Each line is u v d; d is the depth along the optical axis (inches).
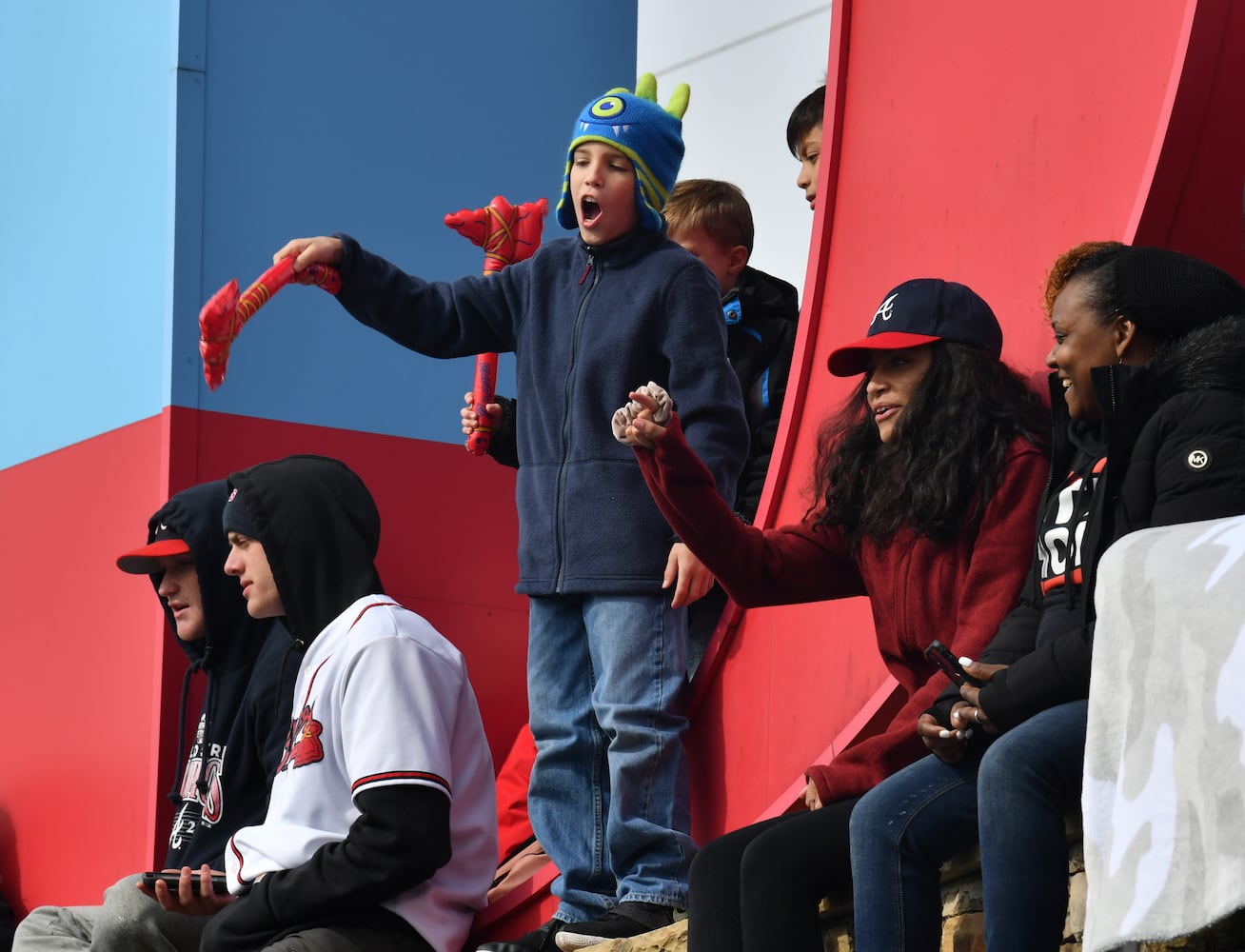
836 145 582.6
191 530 651.5
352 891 490.6
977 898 412.8
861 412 478.9
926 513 434.3
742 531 473.7
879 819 378.0
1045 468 429.7
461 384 821.9
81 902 783.1
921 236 540.1
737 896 413.7
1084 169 483.2
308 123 807.7
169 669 741.9
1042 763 346.9
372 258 570.3
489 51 865.5
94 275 832.3
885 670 506.9
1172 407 352.2
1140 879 291.3
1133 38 473.4
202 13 787.4
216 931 506.9
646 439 464.8
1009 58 515.5
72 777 803.4
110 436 803.4
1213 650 295.9
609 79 911.7
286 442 773.9
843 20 585.6
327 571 551.5
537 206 633.6
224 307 509.4
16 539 876.0
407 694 510.9
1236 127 444.1
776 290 674.8
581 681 549.6
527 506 555.8
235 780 613.0
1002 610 417.1
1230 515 338.3
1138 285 385.4
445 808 501.4
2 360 909.8
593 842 539.2
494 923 590.9
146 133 801.6
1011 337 498.6
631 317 542.3
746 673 558.6
